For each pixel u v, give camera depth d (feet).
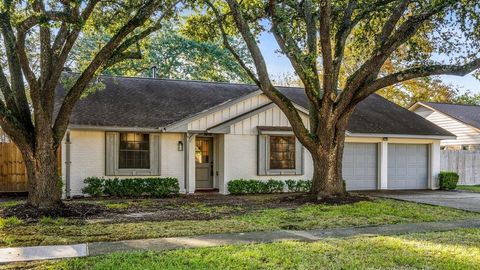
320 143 43.45
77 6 30.76
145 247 23.35
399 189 62.64
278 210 37.14
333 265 19.89
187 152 51.75
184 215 34.68
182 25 48.49
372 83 40.93
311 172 56.44
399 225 30.76
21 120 34.88
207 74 96.53
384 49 39.09
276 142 54.65
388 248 23.24
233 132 52.60
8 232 27.04
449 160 71.97
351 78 42.34
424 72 38.60
